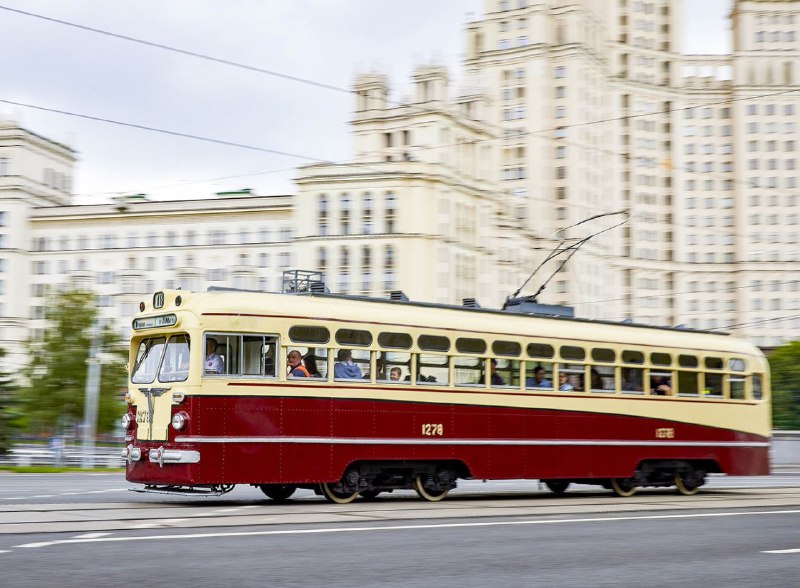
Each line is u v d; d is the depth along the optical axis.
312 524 13.92
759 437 23.47
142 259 103.19
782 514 16.84
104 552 10.82
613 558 11.34
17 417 54.53
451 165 87.75
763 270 141.25
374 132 89.50
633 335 21.73
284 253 99.12
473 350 19.39
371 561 10.66
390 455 18.19
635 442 21.33
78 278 78.31
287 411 17.25
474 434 19.20
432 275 82.81
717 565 10.97
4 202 105.38
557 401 20.33
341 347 17.91
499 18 120.75
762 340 140.88
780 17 142.75
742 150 142.50
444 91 88.06
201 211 101.75
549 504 18.53
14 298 104.38
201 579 9.36
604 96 130.75
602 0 137.88
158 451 16.73
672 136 143.75
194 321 16.73
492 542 12.38
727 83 146.62
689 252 143.25
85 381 65.81
